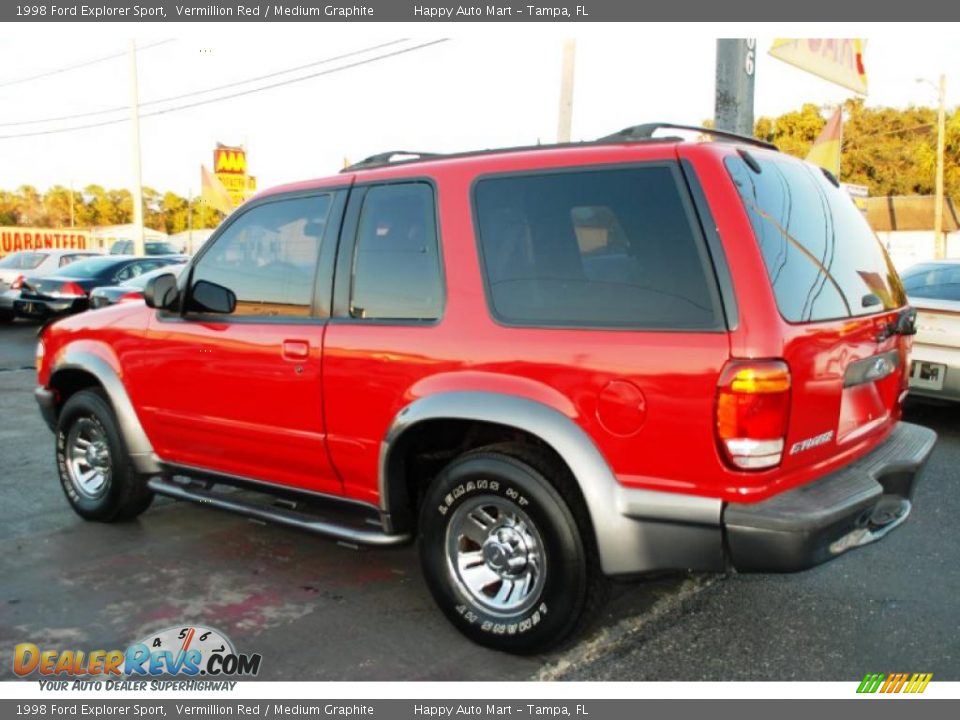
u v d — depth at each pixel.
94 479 4.89
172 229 90.25
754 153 3.15
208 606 3.76
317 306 3.71
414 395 3.32
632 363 2.86
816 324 2.91
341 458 3.62
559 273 3.10
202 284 4.08
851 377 3.14
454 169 3.42
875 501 2.96
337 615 3.67
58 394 5.05
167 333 4.27
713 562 2.82
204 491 4.30
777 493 2.83
